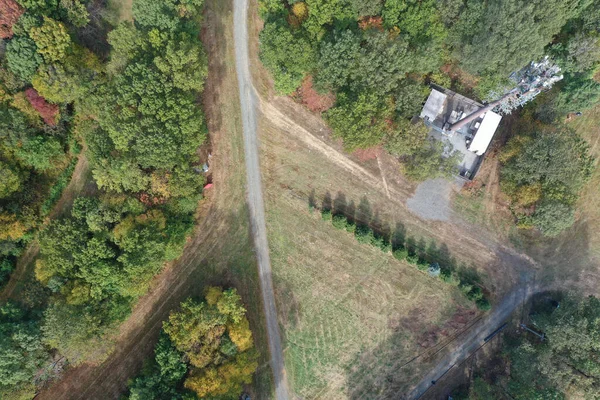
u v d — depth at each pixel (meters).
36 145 50.19
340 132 51.16
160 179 49.69
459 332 56.62
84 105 49.88
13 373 46.12
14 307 49.25
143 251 48.91
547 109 52.50
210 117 56.44
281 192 57.09
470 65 49.81
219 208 56.75
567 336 47.84
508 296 56.56
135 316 55.75
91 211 49.25
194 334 49.53
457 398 55.03
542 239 56.44
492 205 56.22
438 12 48.25
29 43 45.88
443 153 53.31
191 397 49.16
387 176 56.59
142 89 46.69
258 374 56.75
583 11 48.69
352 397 56.91
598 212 56.53
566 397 48.94
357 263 56.94
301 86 56.03
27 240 54.25
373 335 57.03
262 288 57.00
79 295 48.62
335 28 49.84
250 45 56.47
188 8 48.91
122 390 54.78
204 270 56.56
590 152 56.34
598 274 56.22
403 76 49.22
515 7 44.06
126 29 47.28
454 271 56.75
